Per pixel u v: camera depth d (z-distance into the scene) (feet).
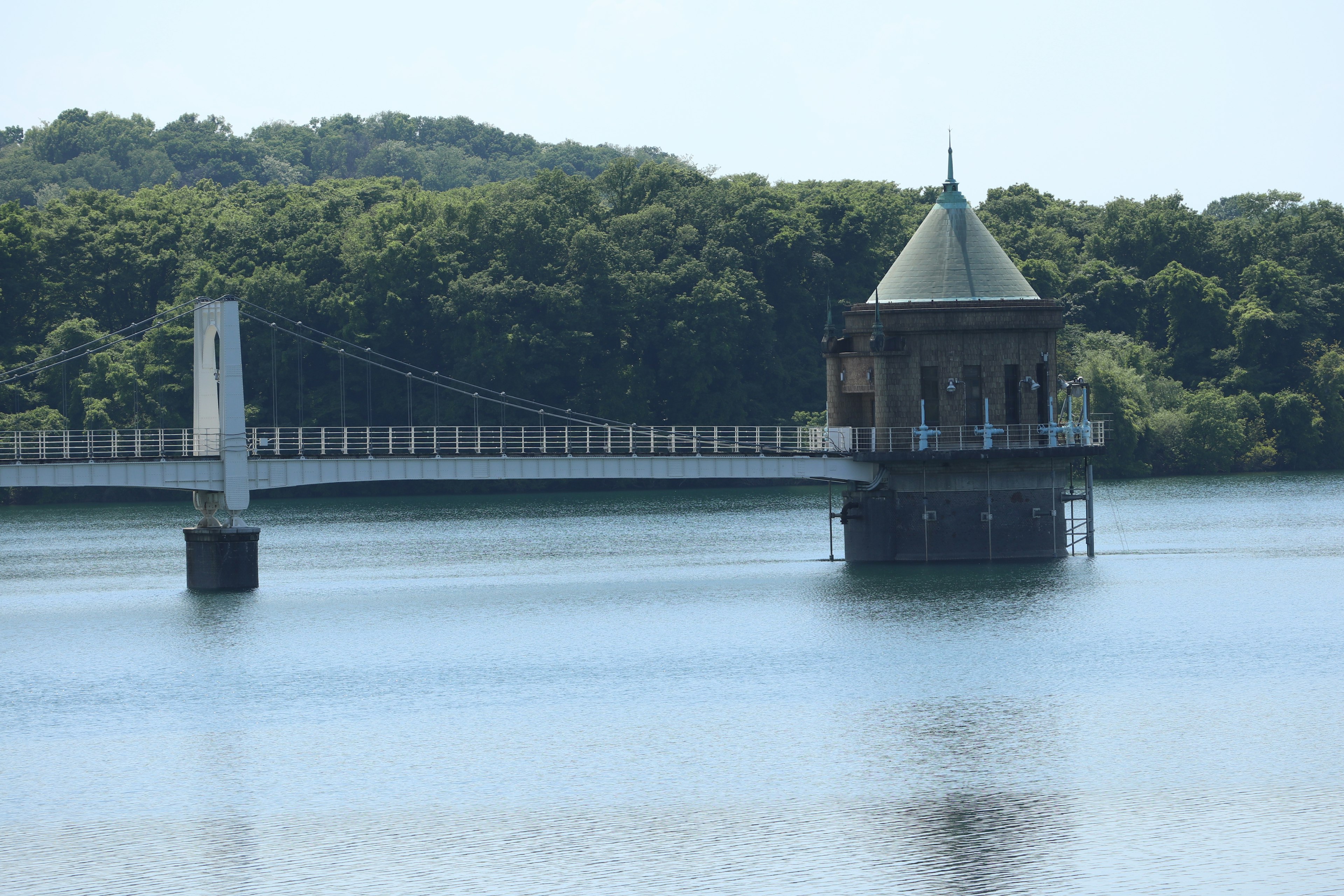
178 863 334.65
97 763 408.26
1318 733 415.64
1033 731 421.59
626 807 364.38
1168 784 373.81
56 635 583.99
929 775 383.86
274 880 325.21
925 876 320.50
